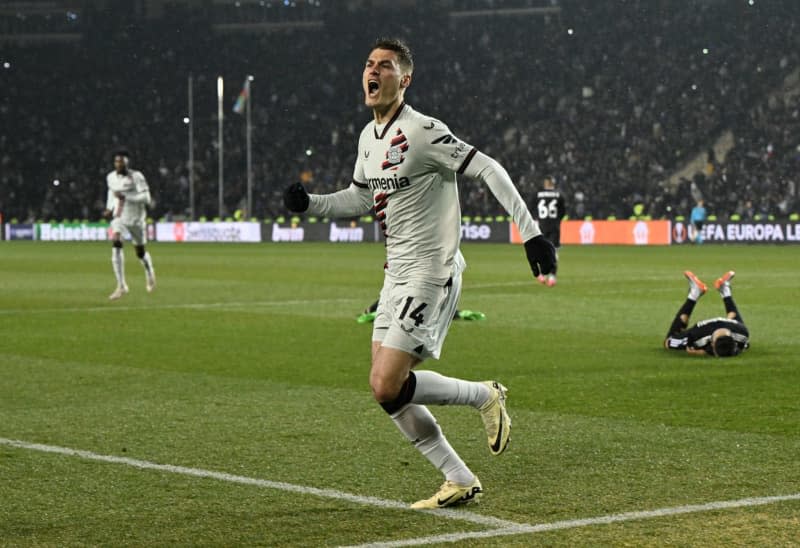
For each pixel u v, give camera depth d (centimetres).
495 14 10250
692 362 1889
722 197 8075
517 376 1742
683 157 8712
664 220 7400
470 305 2988
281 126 10038
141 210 3366
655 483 1038
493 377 1731
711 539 846
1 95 10544
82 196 9844
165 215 9694
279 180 9538
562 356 1975
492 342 2181
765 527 879
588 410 1438
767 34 9269
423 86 9831
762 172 8112
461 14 10350
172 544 850
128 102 10438
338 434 1284
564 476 1070
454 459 960
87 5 10962
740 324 1956
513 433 1288
